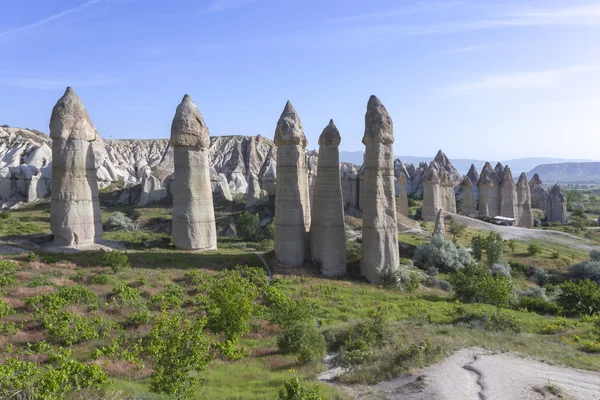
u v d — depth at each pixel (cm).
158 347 1616
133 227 8106
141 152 19125
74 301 2873
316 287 3834
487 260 6094
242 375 2000
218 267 4125
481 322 2889
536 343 2403
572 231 9962
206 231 4662
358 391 1809
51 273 3428
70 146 4234
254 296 3147
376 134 4409
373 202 4397
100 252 4125
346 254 4894
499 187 10544
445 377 1802
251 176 10256
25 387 1305
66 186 4219
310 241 4562
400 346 2183
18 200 10619
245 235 7406
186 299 3206
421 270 5259
